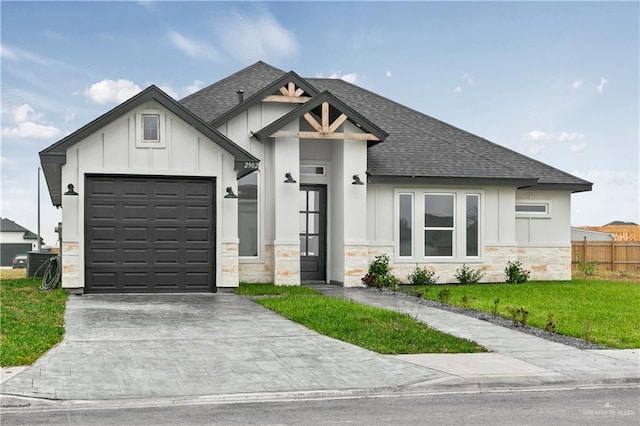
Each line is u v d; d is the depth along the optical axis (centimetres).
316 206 2091
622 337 1185
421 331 1183
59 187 2252
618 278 2592
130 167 1677
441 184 2095
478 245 2148
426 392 853
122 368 920
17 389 803
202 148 1717
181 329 1198
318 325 1223
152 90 1661
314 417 729
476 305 1547
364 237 1980
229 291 1736
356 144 1986
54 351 1006
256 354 1017
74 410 750
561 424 707
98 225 1675
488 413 750
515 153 2358
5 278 2327
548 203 2281
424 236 2106
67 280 1648
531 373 916
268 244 1973
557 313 1450
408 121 2445
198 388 836
